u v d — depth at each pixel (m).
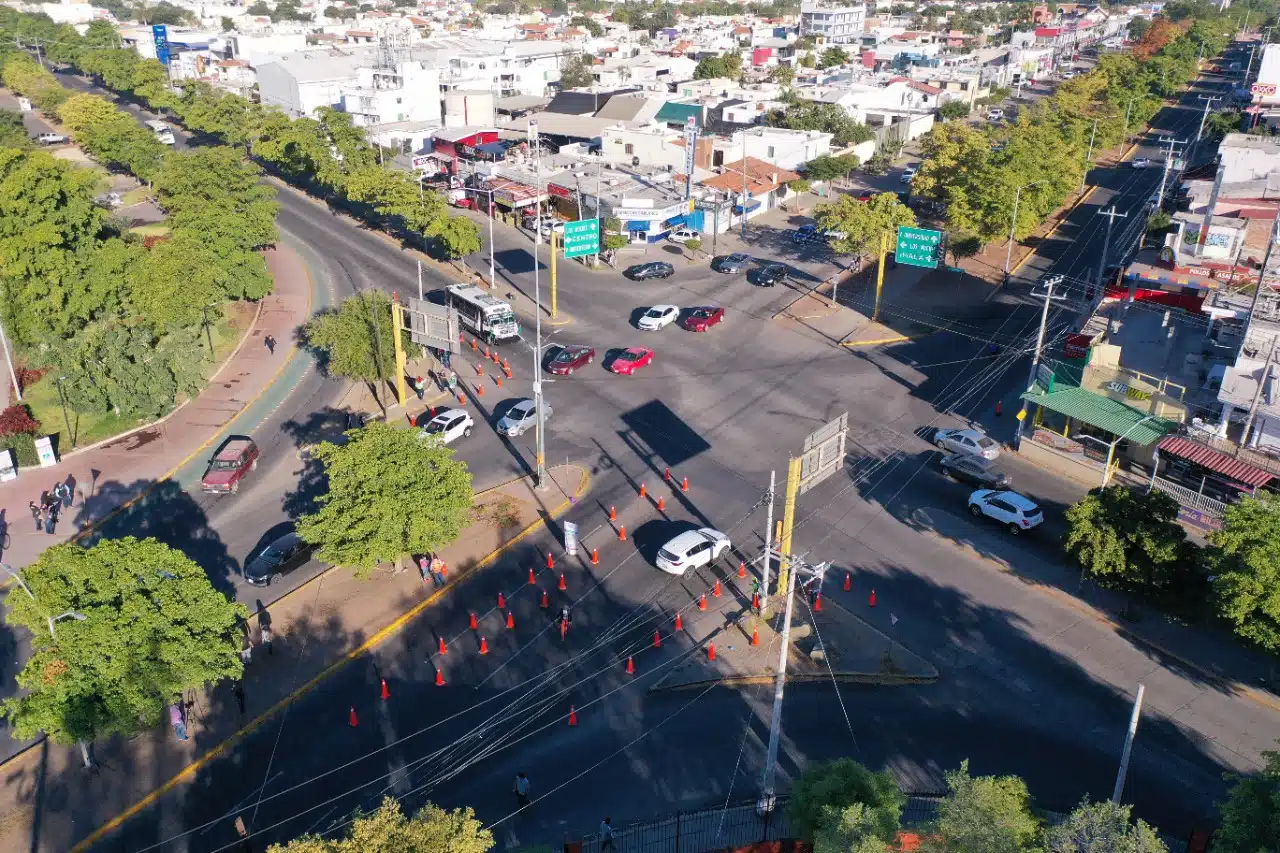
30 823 32.06
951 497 51.12
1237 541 35.97
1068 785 33.34
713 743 35.44
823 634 40.94
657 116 125.81
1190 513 47.91
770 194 103.81
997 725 36.19
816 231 92.94
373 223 99.00
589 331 72.62
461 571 45.38
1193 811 32.25
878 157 121.25
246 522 49.75
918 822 30.55
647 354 66.94
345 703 37.44
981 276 84.81
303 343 71.88
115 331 58.91
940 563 45.75
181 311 66.44
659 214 90.75
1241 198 74.19
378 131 119.88
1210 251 69.75
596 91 140.62
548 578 44.78
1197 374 56.19
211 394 64.19
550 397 62.62
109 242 68.88
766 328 73.31
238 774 34.16
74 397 57.47
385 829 24.69
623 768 34.34
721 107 129.38
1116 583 40.28
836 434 40.75
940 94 151.25
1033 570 45.22
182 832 31.81
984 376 65.12
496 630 41.41
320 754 35.00
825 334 72.12
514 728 36.16
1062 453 53.28
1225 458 47.47
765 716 36.66
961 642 40.50
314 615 42.34
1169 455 51.34
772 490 39.88
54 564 33.41
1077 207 107.00
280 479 53.88
